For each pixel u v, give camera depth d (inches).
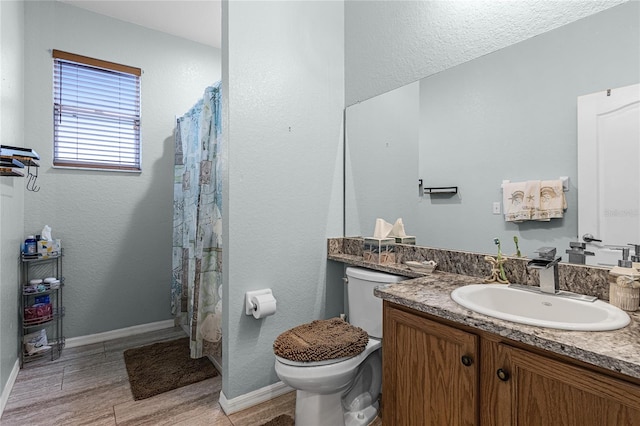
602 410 29.7
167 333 118.3
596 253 47.7
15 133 87.2
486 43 60.7
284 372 58.6
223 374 73.4
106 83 114.7
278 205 78.2
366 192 84.0
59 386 81.5
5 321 77.2
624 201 45.5
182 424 66.9
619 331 34.3
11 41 82.4
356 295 74.2
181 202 116.9
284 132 79.1
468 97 63.3
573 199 50.1
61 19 105.3
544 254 49.3
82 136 110.8
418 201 72.2
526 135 55.2
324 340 61.7
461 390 41.2
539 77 53.7
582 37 49.3
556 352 31.9
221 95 80.7
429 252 69.4
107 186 114.0
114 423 67.2
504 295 51.6
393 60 77.9
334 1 90.0
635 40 44.7
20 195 93.3
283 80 79.1
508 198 57.5
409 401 48.3
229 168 71.3
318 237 85.3
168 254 125.6
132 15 113.2
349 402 68.7
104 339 112.3
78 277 108.8
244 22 73.3
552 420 33.1
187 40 129.0
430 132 69.9
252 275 74.3
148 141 121.2
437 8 69.0
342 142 90.6
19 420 68.1
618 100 46.1
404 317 48.8
